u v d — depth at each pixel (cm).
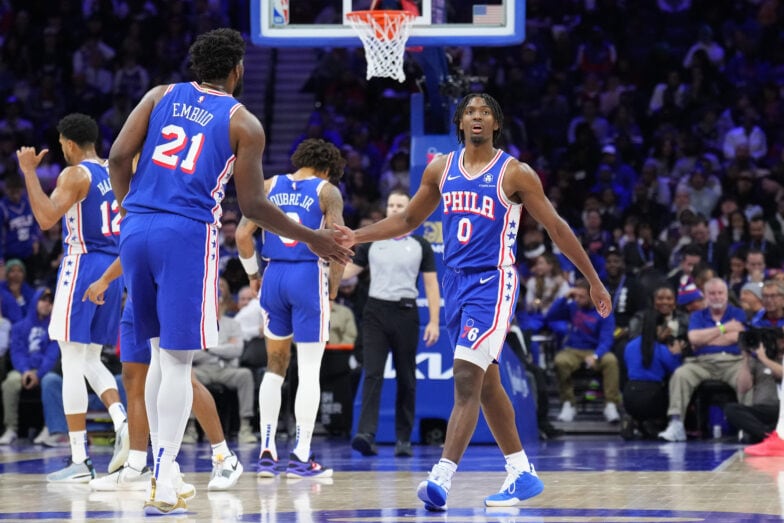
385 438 1925
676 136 3197
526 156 3134
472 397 1016
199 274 934
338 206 1384
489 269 1031
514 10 1750
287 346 1397
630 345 2100
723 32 3562
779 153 3170
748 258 2230
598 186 3005
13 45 3588
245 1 3800
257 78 3753
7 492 1213
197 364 2130
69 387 1337
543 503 1052
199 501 1095
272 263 1385
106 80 3550
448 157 1066
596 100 3366
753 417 1911
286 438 2156
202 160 940
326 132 3344
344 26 1766
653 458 1605
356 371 2212
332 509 1023
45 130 3391
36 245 2697
